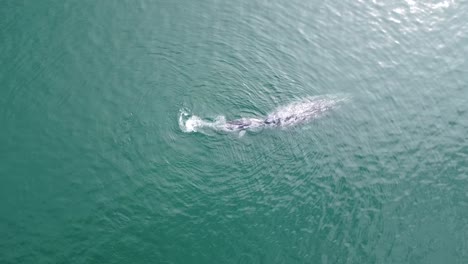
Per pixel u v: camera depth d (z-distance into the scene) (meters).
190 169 29.38
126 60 34.84
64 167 28.78
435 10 44.06
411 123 35.31
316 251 27.05
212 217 27.47
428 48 40.84
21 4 36.81
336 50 38.97
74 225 26.36
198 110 32.62
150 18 38.09
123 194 27.89
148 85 33.53
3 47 33.91
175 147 30.30
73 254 25.27
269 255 26.48
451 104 37.16
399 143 33.84
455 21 43.44
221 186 28.89
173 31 37.53
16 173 28.17
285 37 39.03
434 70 39.28
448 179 32.50
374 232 28.64
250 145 31.03
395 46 40.38
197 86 34.12
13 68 32.97
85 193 27.77
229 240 26.73
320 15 41.59
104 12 37.72
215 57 36.31
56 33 35.53
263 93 34.66
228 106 33.38
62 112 31.28
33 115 30.89
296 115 33.38
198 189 28.53
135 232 26.41
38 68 33.25
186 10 39.34
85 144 29.95
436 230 29.72
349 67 37.94
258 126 31.98
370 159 32.41
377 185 31.05
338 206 29.33
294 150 31.56
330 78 36.78
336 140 33.00
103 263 25.11
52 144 29.73
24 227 26.00
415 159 33.09
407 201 30.70
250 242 26.83
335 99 35.41
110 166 29.08
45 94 31.98
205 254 26.05
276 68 36.50
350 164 31.80
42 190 27.62
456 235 29.66
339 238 27.86
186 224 27.02
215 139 30.91
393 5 43.88
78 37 35.62
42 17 36.31
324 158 31.69
